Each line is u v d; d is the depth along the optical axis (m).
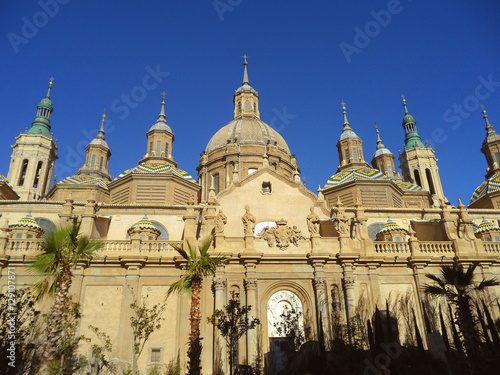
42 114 65.69
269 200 37.97
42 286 22.72
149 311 26.59
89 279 30.27
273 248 32.59
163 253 31.73
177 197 45.12
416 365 24.12
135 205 40.00
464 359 24.44
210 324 29.56
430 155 71.38
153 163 48.22
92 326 26.94
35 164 60.81
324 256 31.88
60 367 21.83
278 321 30.94
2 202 39.19
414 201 51.84
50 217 39.28
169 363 28.36
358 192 46.62
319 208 38.34
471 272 24.91
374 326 30.52
